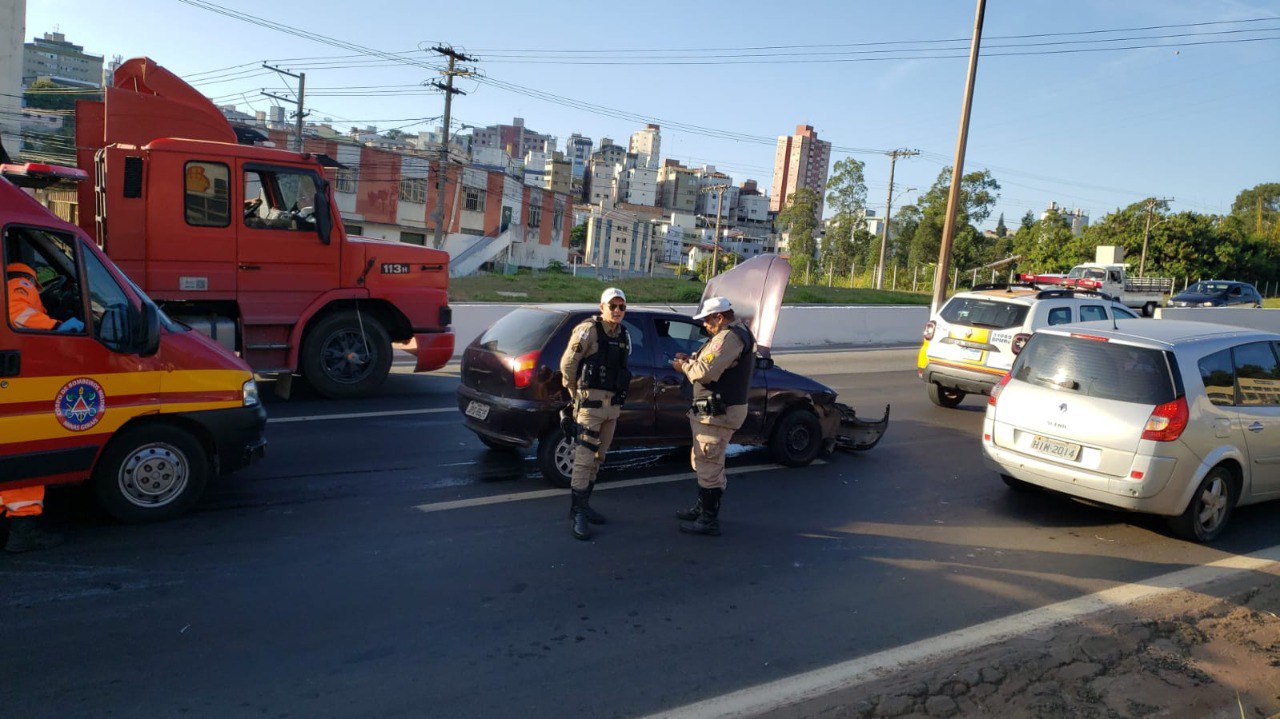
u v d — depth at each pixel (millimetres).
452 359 14180
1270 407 6773
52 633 3928
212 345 5746
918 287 61938
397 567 4973
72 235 5066
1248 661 4383
